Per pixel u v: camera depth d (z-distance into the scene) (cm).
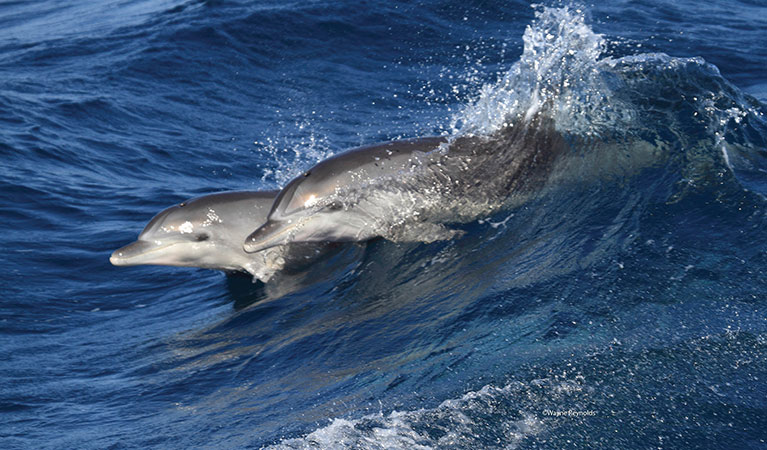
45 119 1958
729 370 602
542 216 980
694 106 1123
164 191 1578
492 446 551
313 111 2092
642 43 2345
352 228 1034
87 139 1869
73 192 1552
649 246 830
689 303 705
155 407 741
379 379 687
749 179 956
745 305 688
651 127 1082
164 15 2984
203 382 786
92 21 3212
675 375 603
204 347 890
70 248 1294
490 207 1028
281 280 1066
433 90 2209
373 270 977
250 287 1082
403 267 962
